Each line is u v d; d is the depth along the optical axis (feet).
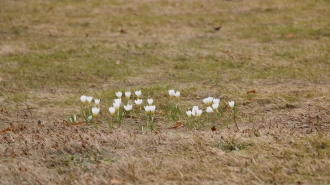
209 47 51.52
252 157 26.20
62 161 26.61
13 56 49.08
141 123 32.68
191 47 51.60
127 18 62.49
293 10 62.49
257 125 31.22
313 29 54.80
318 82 40.22
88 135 29.63
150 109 30.78
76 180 24.31
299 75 42.14
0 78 42.16
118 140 28.71
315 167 24.86
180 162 25.85
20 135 29.91
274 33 54.85
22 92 39.96
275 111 33.91
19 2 68.85
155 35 56.34
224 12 63.77
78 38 55.52
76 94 39.27
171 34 56.65
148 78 43.39
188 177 24.36
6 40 54.60
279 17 60.49
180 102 36.40
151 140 28.68
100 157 26.86
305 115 32.27
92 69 45.68
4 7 66.54
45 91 40.27
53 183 24.27
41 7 66.69
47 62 47.39
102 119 33.42
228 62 46.93
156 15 63.57
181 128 31.42
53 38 55.62
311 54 47.06
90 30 58.44
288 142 27.78
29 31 57.93
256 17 61.05
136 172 24.86
